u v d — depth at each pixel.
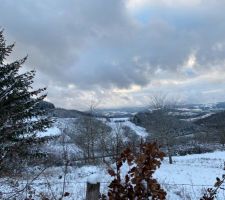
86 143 38.84
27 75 19.92
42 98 20.36
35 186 10.73
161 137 44.41
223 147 74.38
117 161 3.25
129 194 3.14
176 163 44.19
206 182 25.47
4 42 19.55
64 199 10.91
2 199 6.46
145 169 3.10
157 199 3.07
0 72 18.66
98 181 3.88
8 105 17.08
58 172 17.61
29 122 19.08
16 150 6.97
